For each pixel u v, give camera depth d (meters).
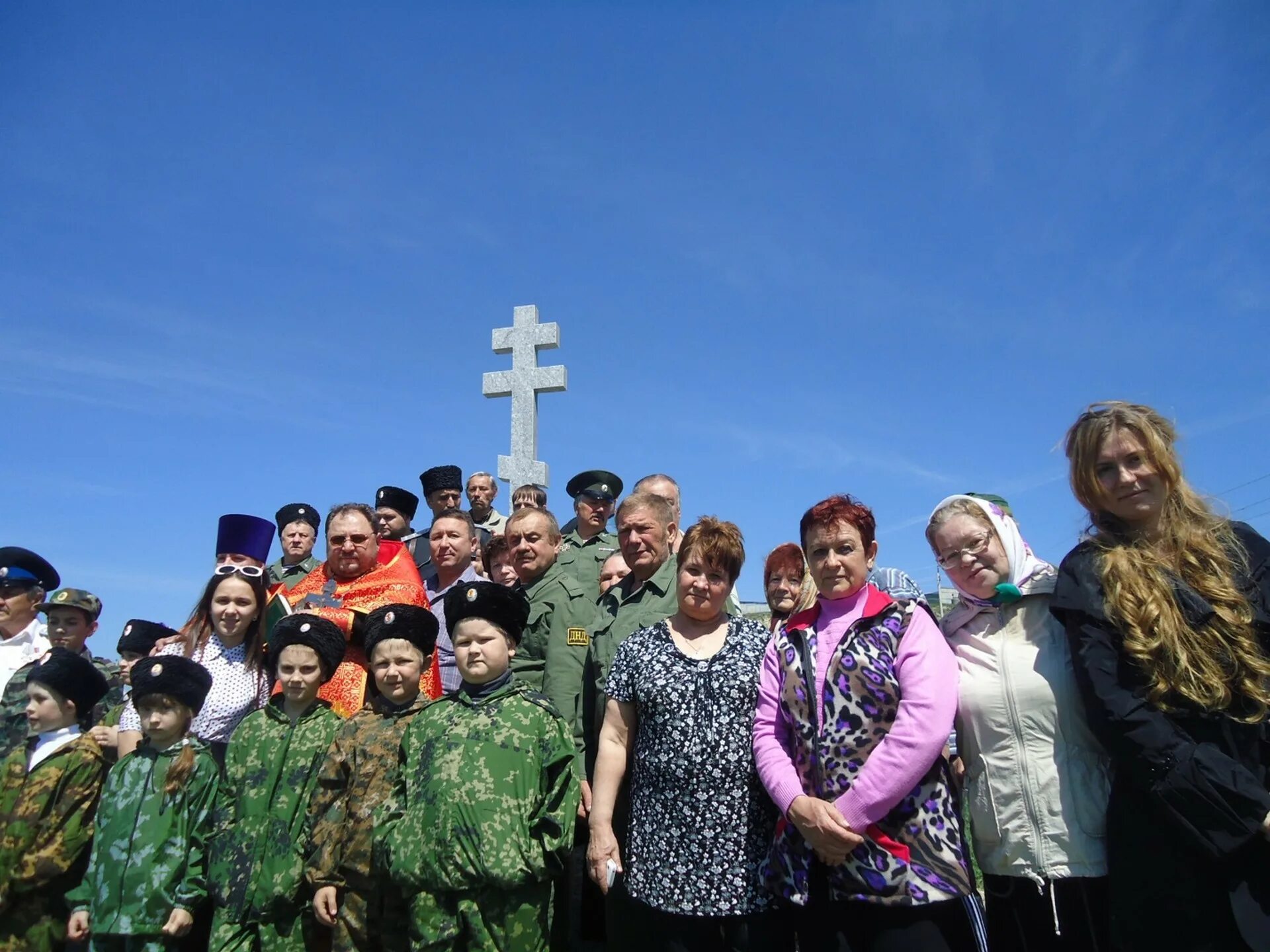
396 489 8.09
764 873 3.45
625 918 3.81
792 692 3.52
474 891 3.69
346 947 3.92
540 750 3.99
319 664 4.61
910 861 3.15
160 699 4.55
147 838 4.33
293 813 4.29
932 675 3.30
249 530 5.42
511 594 4.31
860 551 3.62
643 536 4.78
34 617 6.59
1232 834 2.76
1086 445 3.44
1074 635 3.23
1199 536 3.21
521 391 10.30
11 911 4.53
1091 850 3.20
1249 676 2.93
